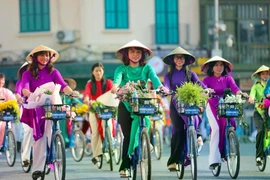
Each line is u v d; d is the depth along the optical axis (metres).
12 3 79.81
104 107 33.88
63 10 78.25
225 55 77.06
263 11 78.38
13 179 30.20
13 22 79.75
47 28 78.56
